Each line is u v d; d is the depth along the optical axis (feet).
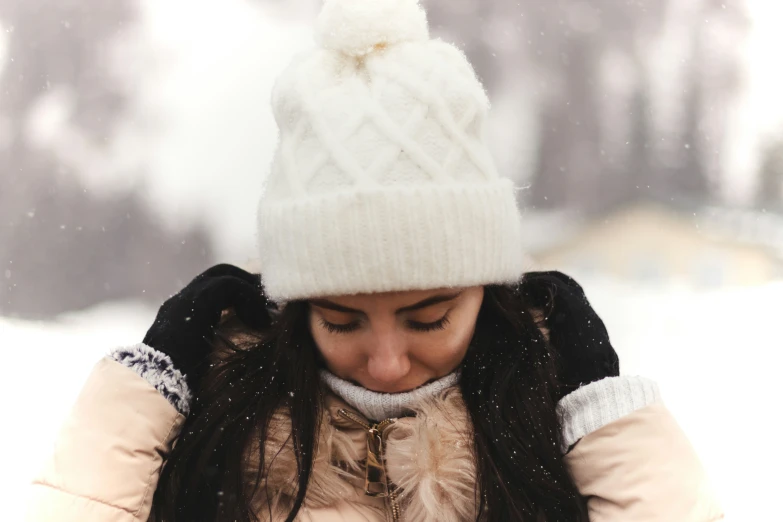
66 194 24.36
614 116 34.88
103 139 26.58
